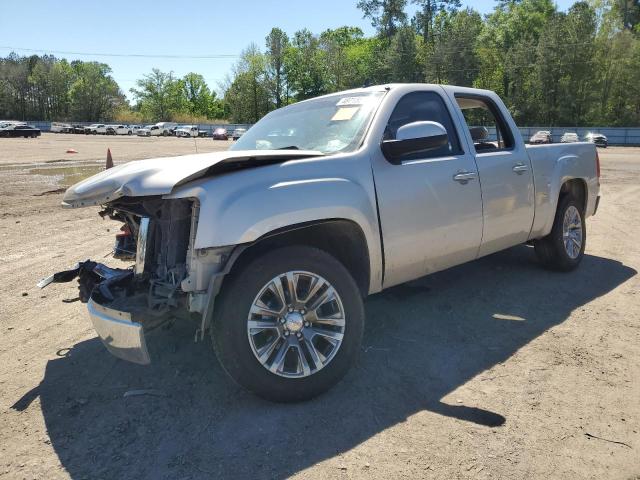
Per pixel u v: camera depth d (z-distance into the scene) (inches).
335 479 94.0
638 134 2113.7
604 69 2481.5
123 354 112.2
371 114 144.5
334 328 120.7
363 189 130.2
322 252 119.6
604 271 219.0
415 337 154.1
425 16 3380.9
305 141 150.3
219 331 110.3
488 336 154.2
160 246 121.0
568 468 95.8
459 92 174.4
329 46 3385.8
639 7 2800.2
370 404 118.3
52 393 127.0
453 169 155.6
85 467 99.7
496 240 175.6
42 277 221.9
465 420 111.5
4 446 106.7
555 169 202.2
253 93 3476.9
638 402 117.2
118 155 1074.7
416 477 94.1
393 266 139.7
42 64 4534.9
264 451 102.5
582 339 150.6
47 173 689.0
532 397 120.0
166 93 4094.5
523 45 2578.7
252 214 110.1
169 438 107.7
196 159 122.6
